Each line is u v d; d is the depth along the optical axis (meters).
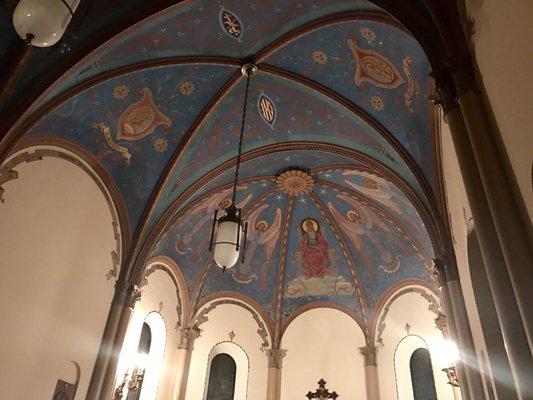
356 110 11.30
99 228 11.02
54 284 9.24
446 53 5.60
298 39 10.44
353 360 15.61
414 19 6.44
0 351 7.70
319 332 16.38
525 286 3.84
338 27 9.69
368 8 8.59
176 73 10.92
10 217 8.12
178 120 11.97
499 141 4.46
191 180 13.27
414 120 10.16
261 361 15.91
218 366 15.77
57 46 8.11
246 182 14.84
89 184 10.73
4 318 7.82
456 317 9.09
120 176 11.77
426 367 14.63
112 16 8.62
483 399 8.10
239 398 15.22
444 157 9.03
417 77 9.16
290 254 16.91
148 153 12.06
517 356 4.19
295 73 11.31
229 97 11.93
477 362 8.43
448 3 5.68
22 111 7.83
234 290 16.83
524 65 3.50
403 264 15.70
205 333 16.02
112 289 11.50
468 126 4.83
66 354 9.53
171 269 15.18
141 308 13.25
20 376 8.16
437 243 10.25
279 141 13.33
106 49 8.94
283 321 16.64
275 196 15.94
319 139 12.95
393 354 15.23
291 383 15.47
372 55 9.80
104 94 10.18
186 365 15.09
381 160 11.98
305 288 16.92
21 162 8.52
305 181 15.23
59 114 9.49
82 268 10.24
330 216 16.33
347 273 16.73
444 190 9.73
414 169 10.71
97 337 10.75
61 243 9.55
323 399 14.62
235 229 8.42
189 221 14.84
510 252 4.00
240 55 11.03
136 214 12.44
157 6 8.88
